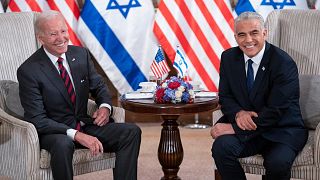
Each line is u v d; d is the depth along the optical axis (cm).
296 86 332
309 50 376
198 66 528
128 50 527
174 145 369
